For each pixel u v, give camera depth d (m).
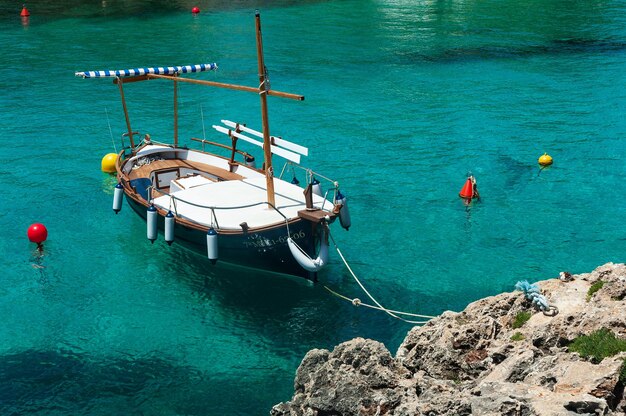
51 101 40.12
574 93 41.06
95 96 41.19
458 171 30.22
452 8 68.69
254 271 22.38
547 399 10.66
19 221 26.09
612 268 14.15
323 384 13.24
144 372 17.53
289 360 18.06
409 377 13.38
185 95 41.44
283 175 30.11
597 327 12.54
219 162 26.66
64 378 17.25
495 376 12.12
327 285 21.75
